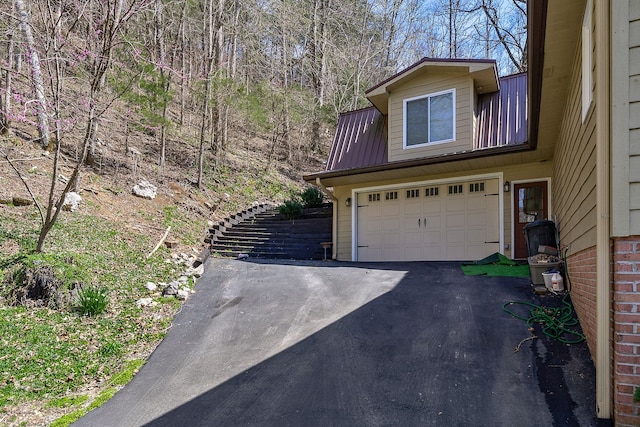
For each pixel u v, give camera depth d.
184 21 15.84
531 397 3.29
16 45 7.98
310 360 4.32
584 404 3.11
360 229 11.08
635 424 2.61
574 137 4.89
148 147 14.26
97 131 10.64
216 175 14.68
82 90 8.13
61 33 6.72
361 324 5.17
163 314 5.79
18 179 8.09
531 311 4.93
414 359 4.14
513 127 9.13
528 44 4.58
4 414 3.45
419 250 10.18
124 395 3.82
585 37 3.92
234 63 17.66
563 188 6.26
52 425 3.34
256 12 17.58
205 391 3.84
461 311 5.26
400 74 10.11
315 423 3.21
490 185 9.40
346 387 3.73
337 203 11.51
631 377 2.64
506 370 3.73
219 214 12.55
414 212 10.36
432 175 10.09
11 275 5.27
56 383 3.96
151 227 9.40
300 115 18.31
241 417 3.37
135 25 11.99
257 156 18.53
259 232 12.20
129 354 4.68
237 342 4.91
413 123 10.18
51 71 6.78
